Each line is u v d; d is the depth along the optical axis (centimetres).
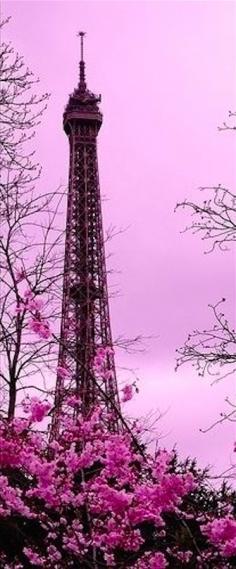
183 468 1320
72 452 1065
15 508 1042
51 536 1168
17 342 1074
